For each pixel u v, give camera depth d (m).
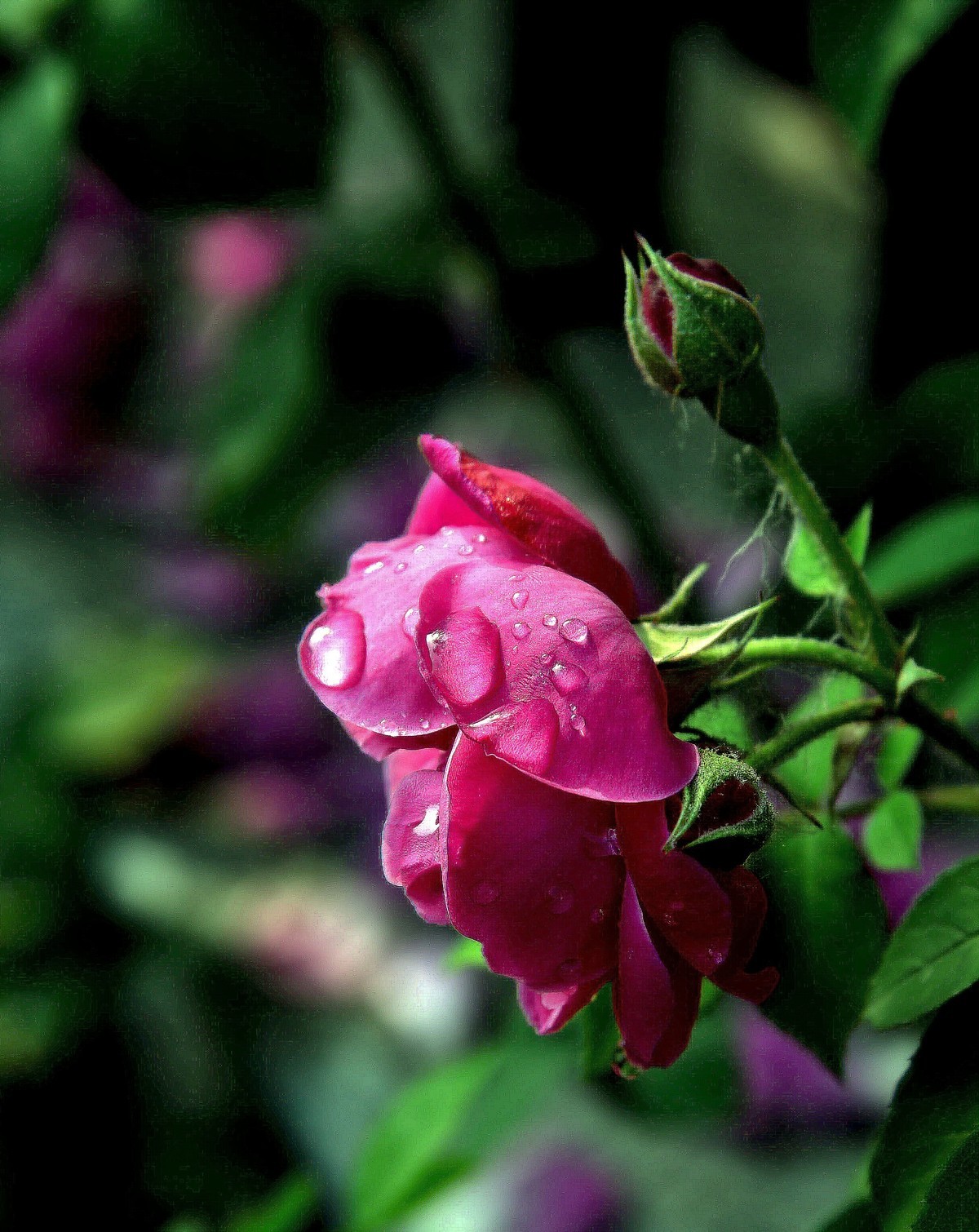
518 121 0.68
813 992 0.43
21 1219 0.82
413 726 0.41
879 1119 0.64
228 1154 0.83
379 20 0.62
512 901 0.40
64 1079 0.84
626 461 0.66
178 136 0.57
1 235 0.56
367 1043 0.83
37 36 0.57
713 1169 0.76
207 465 0.67
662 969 0.40
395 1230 0.75
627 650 0.40
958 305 0.61
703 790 0.40
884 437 0.58
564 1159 0.77
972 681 0.51
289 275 0.69
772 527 0.57
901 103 0.57
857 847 0.44
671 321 0.43
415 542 0.43
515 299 0.66
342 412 0.67
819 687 0.46
